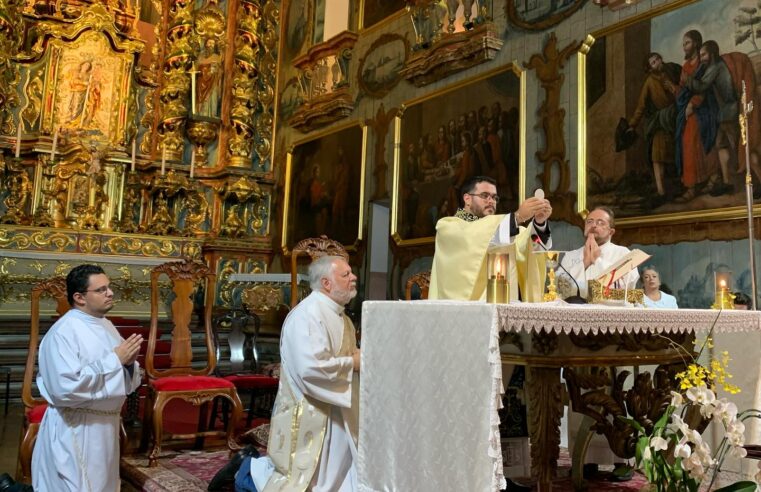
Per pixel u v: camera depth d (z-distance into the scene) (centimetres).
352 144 1142
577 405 348
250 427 675
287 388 383
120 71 1272
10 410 824
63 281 509
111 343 407
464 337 283
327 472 377
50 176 1187
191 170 1293
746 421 388
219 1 1394
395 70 1057
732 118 585
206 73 1359
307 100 1271
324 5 1276
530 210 345
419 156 977
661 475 268
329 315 386
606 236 464
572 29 761
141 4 1347
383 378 332
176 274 562
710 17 614
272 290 1162
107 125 1253
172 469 495
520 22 833
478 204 381
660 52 657
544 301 350
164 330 1104
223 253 1311
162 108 1321
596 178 714
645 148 662
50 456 381
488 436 262
